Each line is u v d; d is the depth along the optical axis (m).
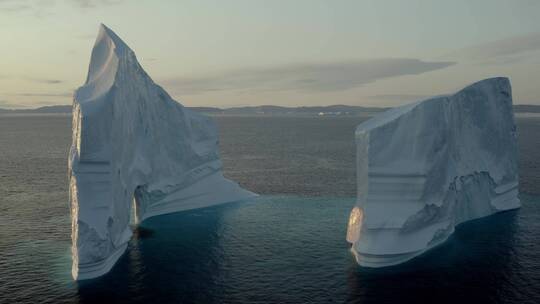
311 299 28.42
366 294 29.02
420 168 36.38
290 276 32.09
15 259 35.47
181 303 27.94
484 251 36.91
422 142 37.19
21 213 50.03
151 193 47.28
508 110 50.56
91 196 33.06
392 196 36.53
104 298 28.62
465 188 44.94
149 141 46.75
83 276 31.66
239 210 52.47
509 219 46.72
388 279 31.41
